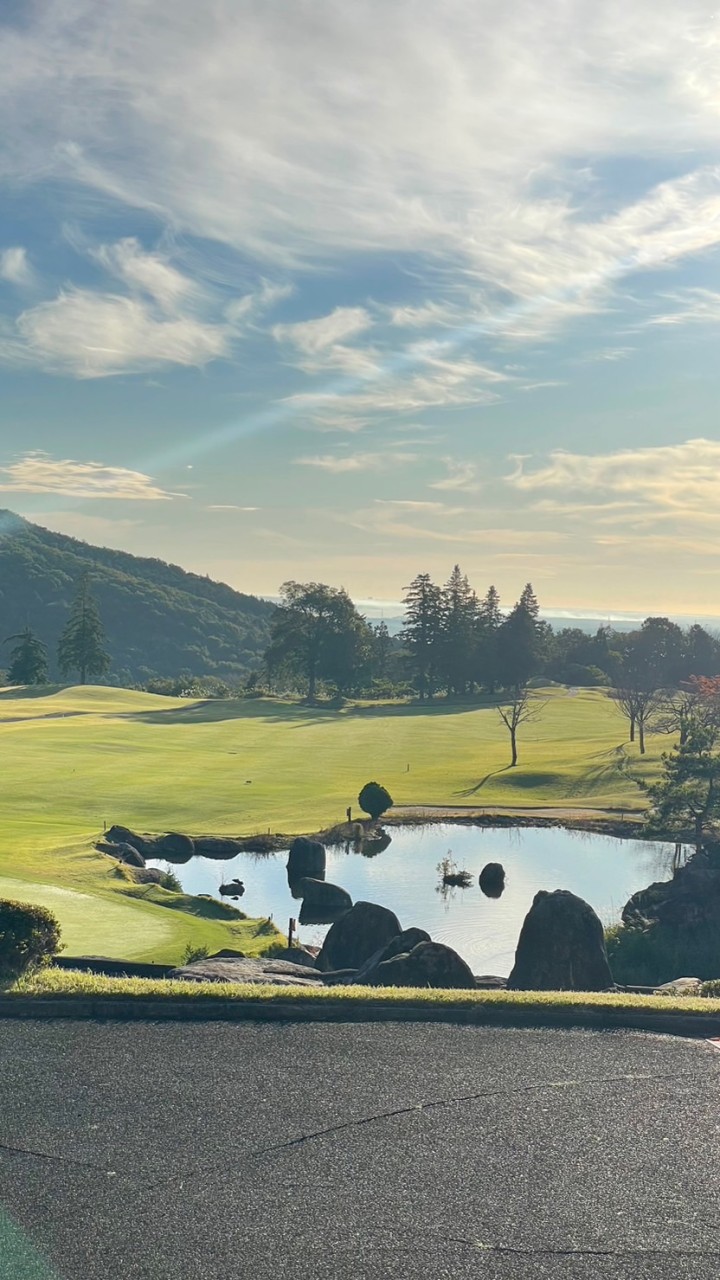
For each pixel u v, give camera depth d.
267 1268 8.84
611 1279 8.80
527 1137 11.16
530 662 150.88
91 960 20.42
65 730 93.06
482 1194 10.02
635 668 108.38
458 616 152.75
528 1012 14.80
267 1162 10.55
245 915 36.19
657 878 46.34
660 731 94.88
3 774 66.81
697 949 32.56
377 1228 9.42
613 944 33.34
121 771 70.75
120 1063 13.00
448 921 37.78
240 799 62.66
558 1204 9.87
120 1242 9.16
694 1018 14.56
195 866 48.25
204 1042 13.73
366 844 53.53
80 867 39.78
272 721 111.00
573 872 47.50
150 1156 10.64
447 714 121.19
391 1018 14.77
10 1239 9.18
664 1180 10.33
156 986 15.42
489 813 61.06
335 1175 10.32
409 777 73.75
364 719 114.50
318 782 70.31
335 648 154.50
